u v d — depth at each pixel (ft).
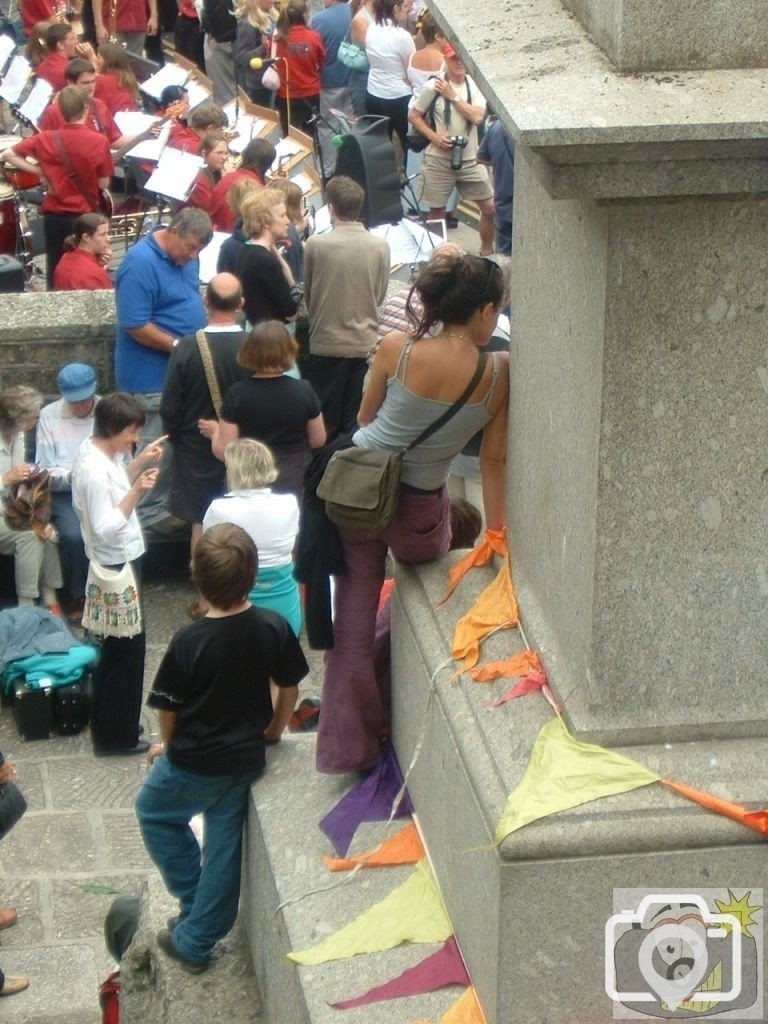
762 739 12.98
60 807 27.30
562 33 12.76
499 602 15.16
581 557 12.94
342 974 14.53
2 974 23.20
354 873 15.97
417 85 53.06
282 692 18.33
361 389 34.83
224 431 29.81
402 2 53.42
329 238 33.65
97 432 27.61
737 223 11.67
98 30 69.77
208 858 18.19
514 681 14.03
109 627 27.78
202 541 17.65
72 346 34.30
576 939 12.60
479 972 13.55
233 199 35.45
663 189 11.14
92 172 43.55
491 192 48.62
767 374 12.10
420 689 15.67
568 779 12.62
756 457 12.34
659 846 12.41
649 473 12.31
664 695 12.92
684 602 12.69
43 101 51.88
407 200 51.26
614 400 12.10
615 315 11.87
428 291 15.25
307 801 17.39
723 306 11.90
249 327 33.81
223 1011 17.75
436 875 15.39
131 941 20.16
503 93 11.37
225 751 17.74
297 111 56.95
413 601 16.29
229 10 64.75
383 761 17.61
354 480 15.70
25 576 31.40
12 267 40.81
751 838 12.42
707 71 11.60
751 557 12.60
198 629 17.58
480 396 15.42
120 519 27.40
